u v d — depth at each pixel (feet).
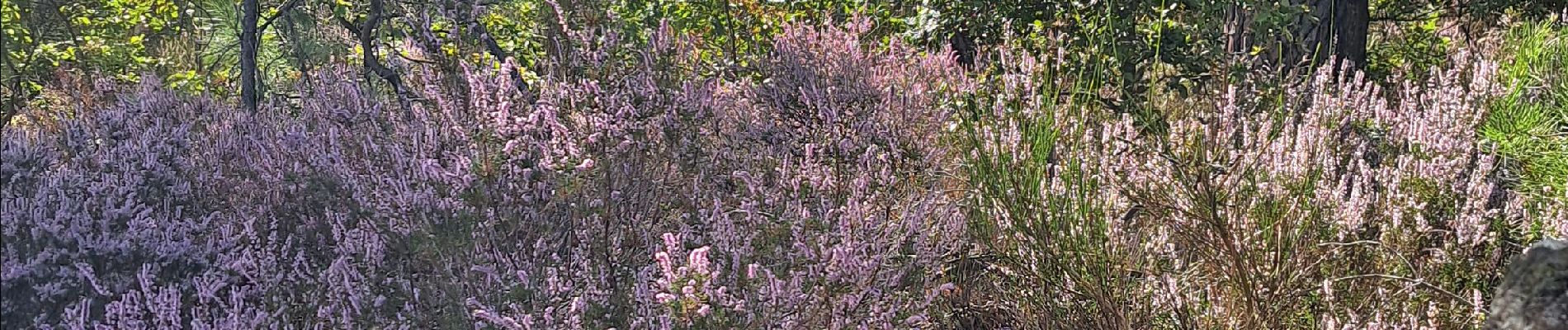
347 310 8.86
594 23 10.05
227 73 21.04
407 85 11.31
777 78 11.67
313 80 14.01
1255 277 9.95
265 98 18.20
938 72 13.38
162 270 9.43
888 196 10.48
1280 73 14.24
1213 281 10.58
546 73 10.27
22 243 9.05
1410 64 21.83
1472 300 10.00
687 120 10.36
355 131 10.96
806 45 12.00
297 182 10.80
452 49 10.84
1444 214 10.69
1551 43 13.91
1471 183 10.40
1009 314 10.78
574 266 9.48
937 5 18.08
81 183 10.30
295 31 20.12
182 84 19.35
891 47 13.83
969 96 12.57
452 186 9.18
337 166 10.24
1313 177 10.31
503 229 9.45
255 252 9.64
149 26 21.20
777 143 11.16
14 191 9.80
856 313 9.37
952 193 12.14
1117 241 10.56
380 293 9.36
